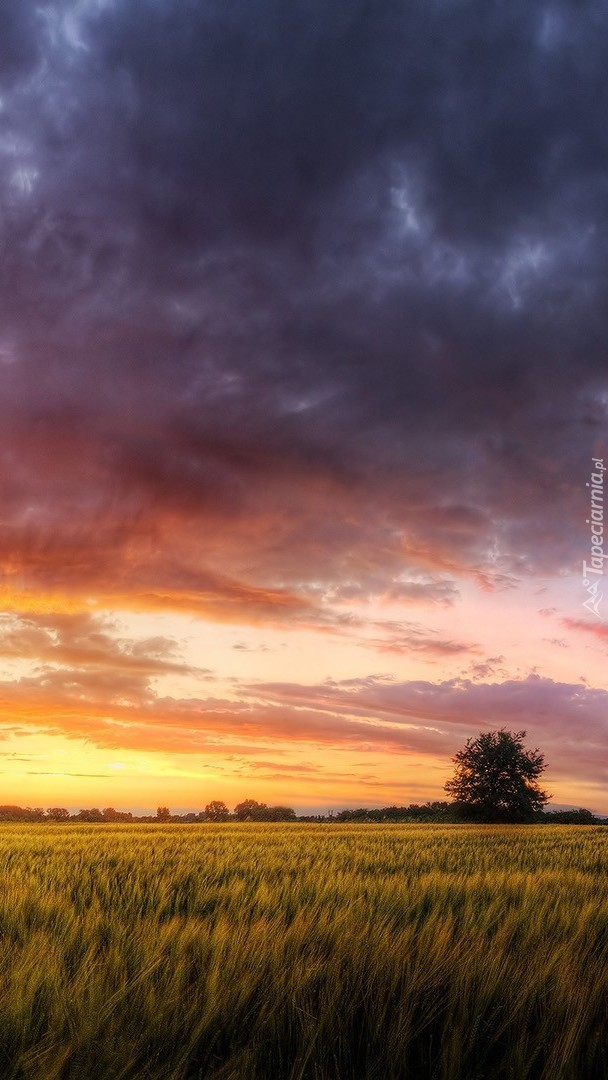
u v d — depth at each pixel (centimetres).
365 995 412
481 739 6284
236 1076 329
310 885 889
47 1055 335
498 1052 384
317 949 510
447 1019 386
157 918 657
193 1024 385
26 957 466
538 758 6184
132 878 1036
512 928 595
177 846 1972
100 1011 383
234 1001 409
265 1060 367
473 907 709
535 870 1320
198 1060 362
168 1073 337
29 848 1888
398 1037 370
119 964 473
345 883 888
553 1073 337
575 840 2712
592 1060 358
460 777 6228
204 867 1206
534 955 486
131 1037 364
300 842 2338
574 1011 395
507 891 852
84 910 717
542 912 658
